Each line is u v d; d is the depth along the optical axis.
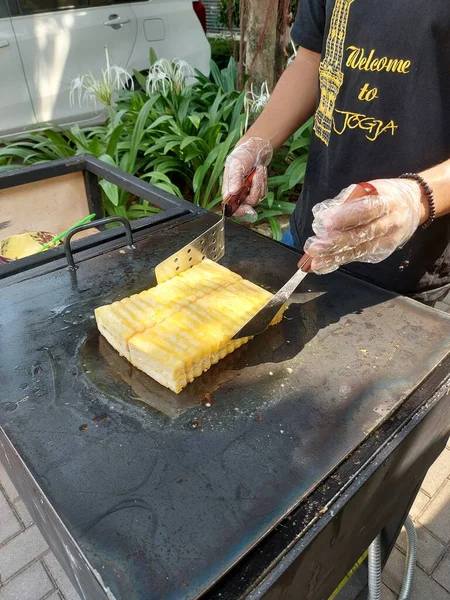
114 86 3.21
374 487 0.63
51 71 3.30
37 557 1.32
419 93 0.87
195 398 0.68
